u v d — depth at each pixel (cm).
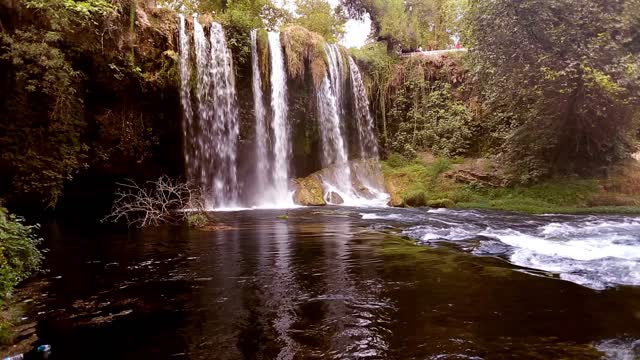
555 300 430
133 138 1425
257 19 1853
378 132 2288
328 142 2048
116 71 1295
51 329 365
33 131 1100
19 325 376
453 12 2545
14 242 533
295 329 359
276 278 534
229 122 1702
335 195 1870
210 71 1617
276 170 1884
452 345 321
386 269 576
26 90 1063
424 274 546
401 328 359
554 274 538
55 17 1034
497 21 1517
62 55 1055
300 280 523
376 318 383
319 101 1989
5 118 1055
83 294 470
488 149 2064
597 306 412
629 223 1073
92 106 1319
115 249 753
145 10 1434
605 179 1566
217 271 576
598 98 1465
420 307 414
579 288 473
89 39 1204
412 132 2264
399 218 1222
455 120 2153
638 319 375
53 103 1114
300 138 1980
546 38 1465
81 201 1481
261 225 1079
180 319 387
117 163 1437
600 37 1355
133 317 394
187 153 1554
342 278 530
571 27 1410
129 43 1311
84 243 820
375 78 2305
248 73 1766
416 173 1983
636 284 489
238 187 1764
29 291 483
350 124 2188
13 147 1070
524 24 1466
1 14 1010
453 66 2275
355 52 2264
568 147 1672
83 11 1091
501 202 1530
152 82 1391
